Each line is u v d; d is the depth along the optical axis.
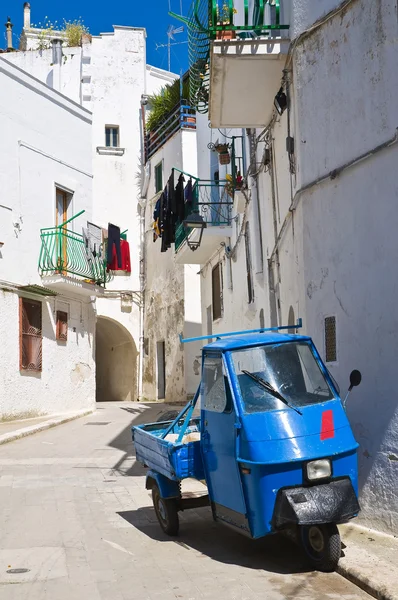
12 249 18.75
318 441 6.00
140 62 31.70
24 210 19.39
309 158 8.50
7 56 30.48
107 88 31.22
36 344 19.44
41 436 16.05
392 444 6.98
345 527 7.22
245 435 6.02
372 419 7.24
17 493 9.79
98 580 5.99
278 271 11.33
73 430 17.16
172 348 27.70
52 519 8.27
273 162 11.34
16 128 19.36
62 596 5.59
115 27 31.62
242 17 12.81
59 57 30.48
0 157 18.64
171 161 27.66
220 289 19.53
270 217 12.08
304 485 5.86
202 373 7.04
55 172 21.00
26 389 18.91
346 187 7.80
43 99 20.64
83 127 22.59
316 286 8.34
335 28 8.04
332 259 8.02
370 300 7.36
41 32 34.28
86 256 21.20
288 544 6.93
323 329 8.20
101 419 19.84
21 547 7.05
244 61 9.45
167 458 7.04
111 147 30.81
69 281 19.92
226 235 17.95
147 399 29.81
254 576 5.98
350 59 7.79
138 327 30.47
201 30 9.94
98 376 33.84
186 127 26.52
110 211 30.70
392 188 7.12
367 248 7.44
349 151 7.76
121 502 9.21
